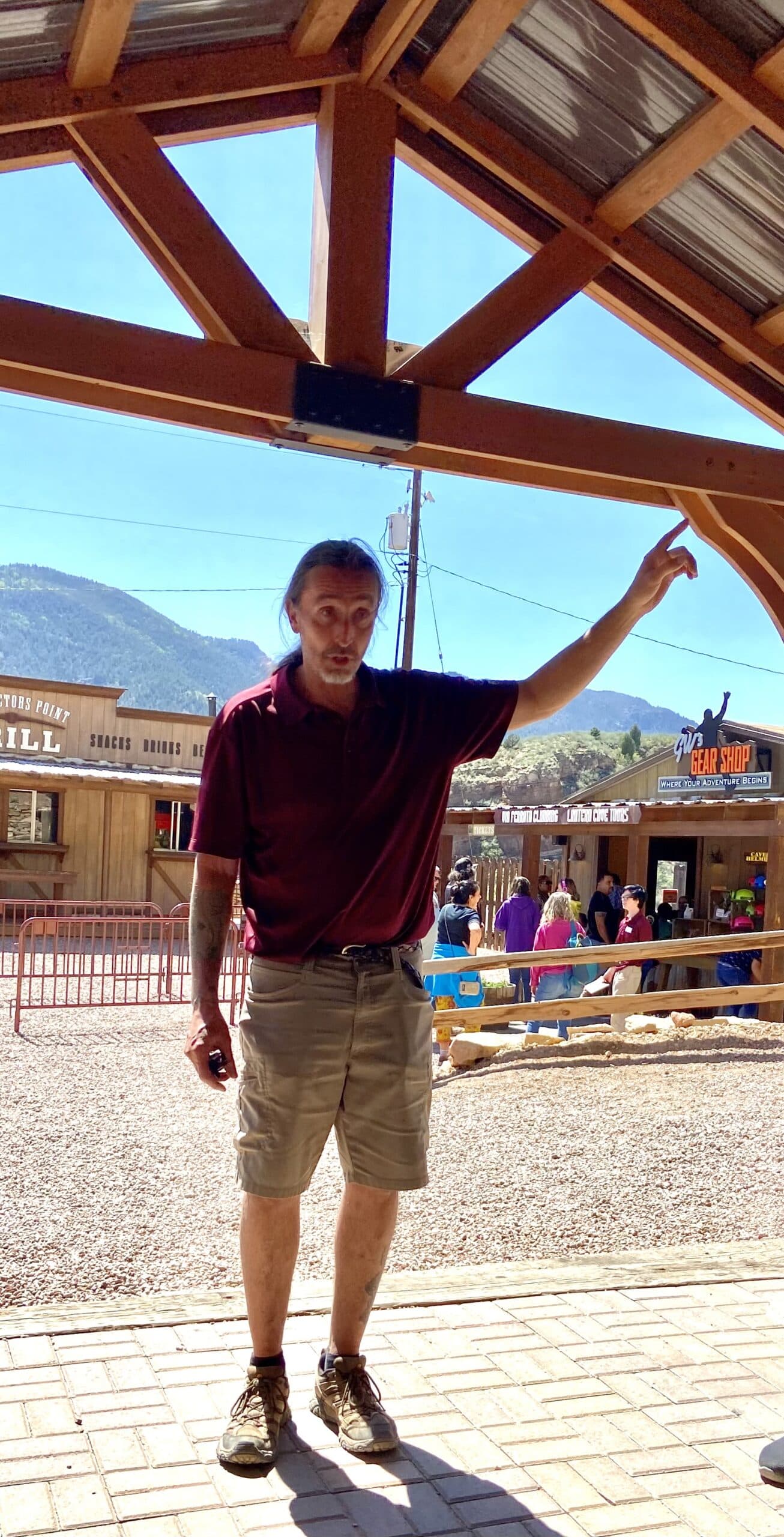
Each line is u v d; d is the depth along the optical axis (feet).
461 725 8.20
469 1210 16.72
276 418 11.51
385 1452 7.89
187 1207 16.85
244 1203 8.07
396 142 12.55
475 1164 19.33
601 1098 24.38
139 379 10.92
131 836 70.79
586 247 13.14
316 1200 17.47
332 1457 7.92
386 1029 8.00
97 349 10.77
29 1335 9.62
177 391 11.06
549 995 32.91
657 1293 11.24
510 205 13.43
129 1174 18.66
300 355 11.75
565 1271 11.89
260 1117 7.95
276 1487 7.50
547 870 63.26
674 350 14.25
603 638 8.69
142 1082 26.73
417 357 12.41
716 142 11.60
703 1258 12.54
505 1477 7.73
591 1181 18.33
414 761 7.96
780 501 13.88
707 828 43.47
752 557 14.49
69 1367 9.05
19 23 10.16
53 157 11.58
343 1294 8.30
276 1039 7.88
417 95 12.34
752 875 52.90
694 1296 11.18
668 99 11.63
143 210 11.35
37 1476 7.48
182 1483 7.48
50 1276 13.70
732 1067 27.25
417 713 8.02
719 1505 7.52
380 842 7.86
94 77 10.96
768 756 48.24
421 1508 7.33
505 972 41.29
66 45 10.69
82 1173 18.63
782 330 13.43
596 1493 7.59
